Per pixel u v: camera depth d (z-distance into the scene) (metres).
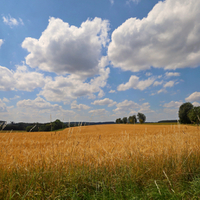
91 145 6.61
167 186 2.66
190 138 6.04
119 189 2.52
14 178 2.65
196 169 3.33
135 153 4.00
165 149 4.19
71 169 3.08
